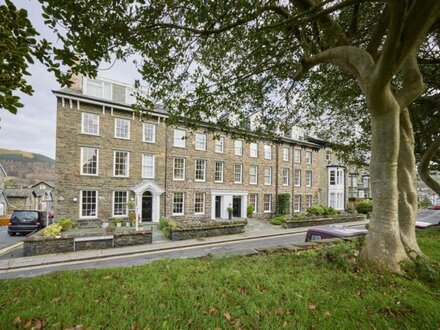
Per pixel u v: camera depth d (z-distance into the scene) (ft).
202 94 17.88
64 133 51.44
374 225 13.03
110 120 56.44
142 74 13.97
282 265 12.70
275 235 51.39
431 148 26.32
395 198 12.78
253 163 78.59
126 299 8.93
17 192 109.09
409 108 23.80
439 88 22.81
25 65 7.73
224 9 10.51
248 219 72.84
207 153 69.41
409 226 14.07
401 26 9.50
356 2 10.54
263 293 9.41
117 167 57.21
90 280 11.04
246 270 11.71
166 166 62.75
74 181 51.88
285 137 86.69
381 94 11.94
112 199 55.62
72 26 9.00
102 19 9.87
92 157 54.44
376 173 13.19
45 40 8.57
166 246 39.11
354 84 23.24
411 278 11.03
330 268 12.18
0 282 10.80
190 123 19.84
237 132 23.00
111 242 38.32
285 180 86.12
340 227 26.91
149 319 7.70
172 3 10.58
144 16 10.39
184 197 65.10
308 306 8.60
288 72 20.08
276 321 7.77
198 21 10.62
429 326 7.51
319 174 101.86
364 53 12.52
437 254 15.01
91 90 55.52
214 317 7.92
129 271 12.24
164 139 62.95
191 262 13.75
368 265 11.96
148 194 60.64
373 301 8.96
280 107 23.44
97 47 9.96
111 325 7.39
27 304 8.57
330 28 13.93
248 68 18.49
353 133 33.94
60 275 11.85
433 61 19.54
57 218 49.80
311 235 25.70
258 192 79.00
